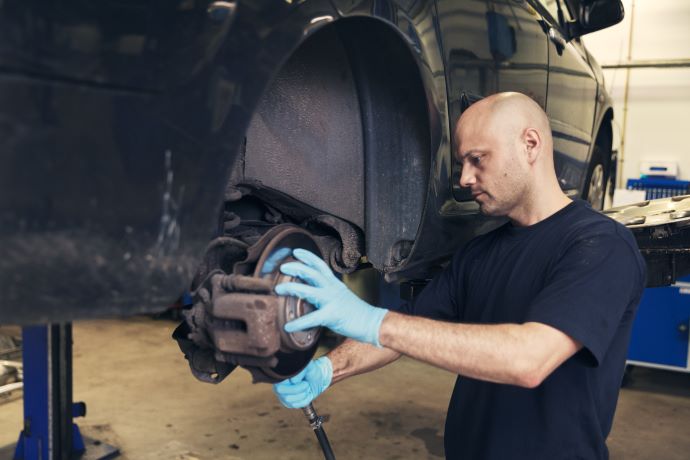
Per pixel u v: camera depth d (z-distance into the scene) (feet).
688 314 10.92
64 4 2.13
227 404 10.02
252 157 3.76
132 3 2.29
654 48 19.77
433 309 4.82
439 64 4.37
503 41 5.60
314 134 4.02
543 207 4.19
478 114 4.08
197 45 2.48
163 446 8.48
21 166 2.11
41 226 2.18
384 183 4.27
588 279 3.61
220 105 2.60
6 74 2.04
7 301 2.16
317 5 3.02
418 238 4.38
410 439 8.86
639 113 20.08
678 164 19.76
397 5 3.83
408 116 4.26
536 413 4.06
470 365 3.28
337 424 9.30
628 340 4.17
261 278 3.02
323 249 4.25
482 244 4.67
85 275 2.31
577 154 8.71
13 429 9.00
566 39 7.77
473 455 4.29
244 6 2.62
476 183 4.14
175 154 2.49
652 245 6.37
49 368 7.41
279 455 8.26
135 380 11.09
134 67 2.32
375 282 12.50
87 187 2.27
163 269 2.52
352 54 3.99
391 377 11.51
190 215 2.58
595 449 4.00
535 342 3.33
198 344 3.30
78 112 2.21
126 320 15.43
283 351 3.05
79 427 8.91
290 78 3.85
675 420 9.89
